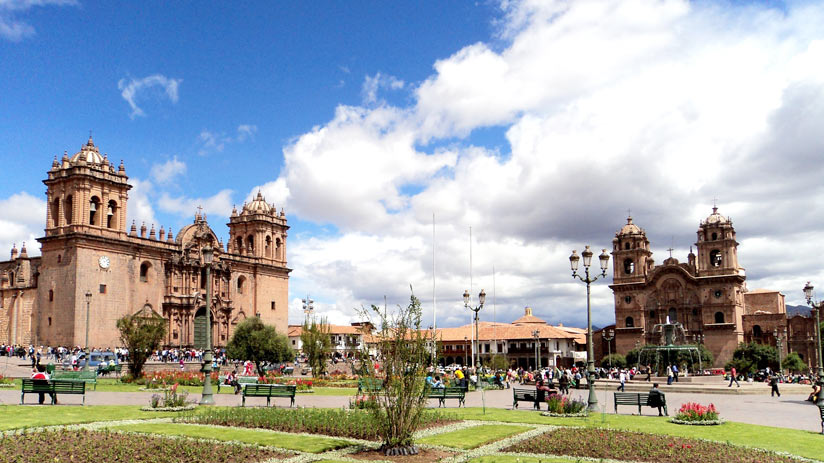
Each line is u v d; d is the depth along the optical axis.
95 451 19.59
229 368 79.25
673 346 68.12
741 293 126.62
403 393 21.34
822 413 27.30
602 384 58.84
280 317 114.94
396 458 20.45
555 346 126.06
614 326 136.38
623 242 135.38
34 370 56.69
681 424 29.14
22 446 19.83
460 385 46.44
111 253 84.06
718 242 123.69
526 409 36.44
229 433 24.06
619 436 24.75
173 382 50.62
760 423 30.98
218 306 100.50
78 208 80.88
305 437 23.59
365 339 22.39
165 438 22.28
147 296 89.12
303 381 57.12
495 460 20.25
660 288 128.50
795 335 122.69
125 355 73.81
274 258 116.00
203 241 99.81
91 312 80.44
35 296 84.38
